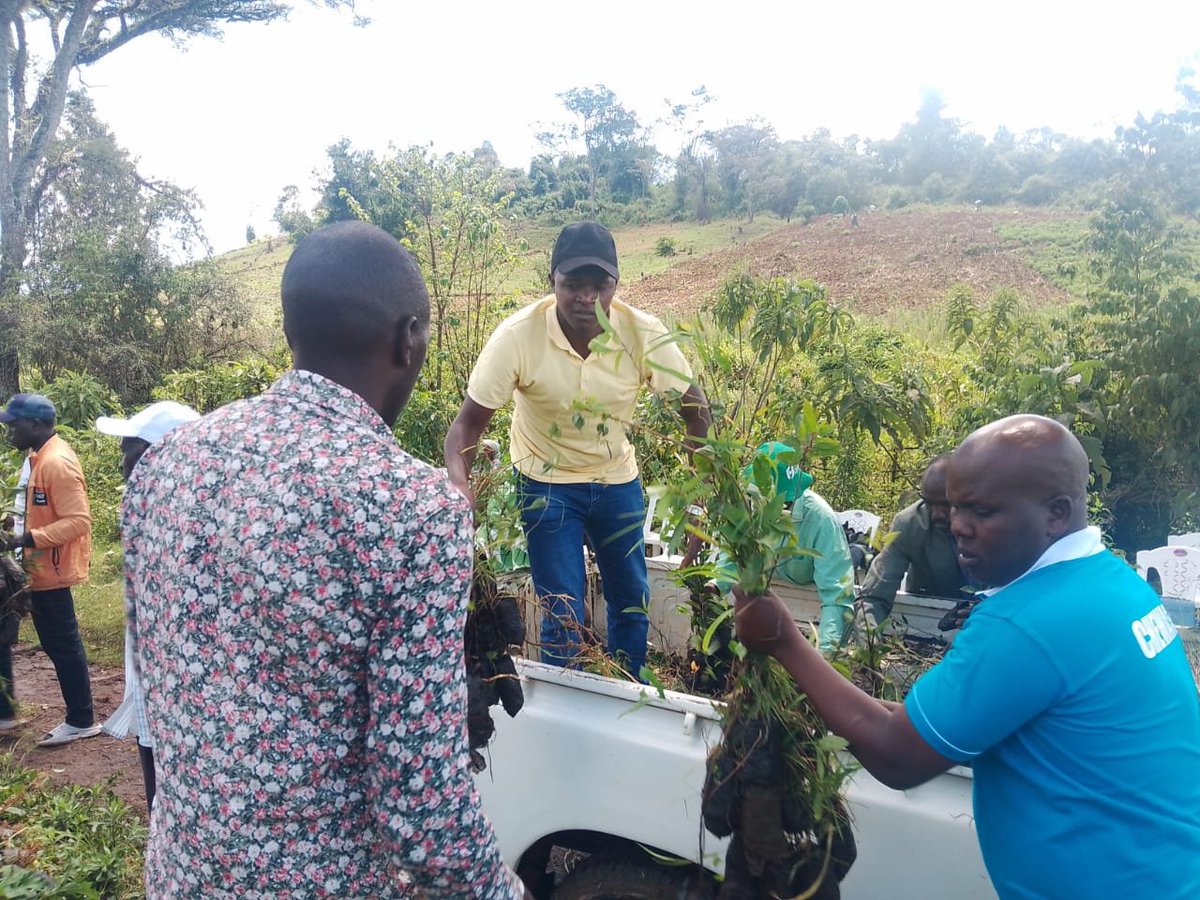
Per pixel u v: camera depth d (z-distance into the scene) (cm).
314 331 172
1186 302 659
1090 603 184
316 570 152
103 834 394
